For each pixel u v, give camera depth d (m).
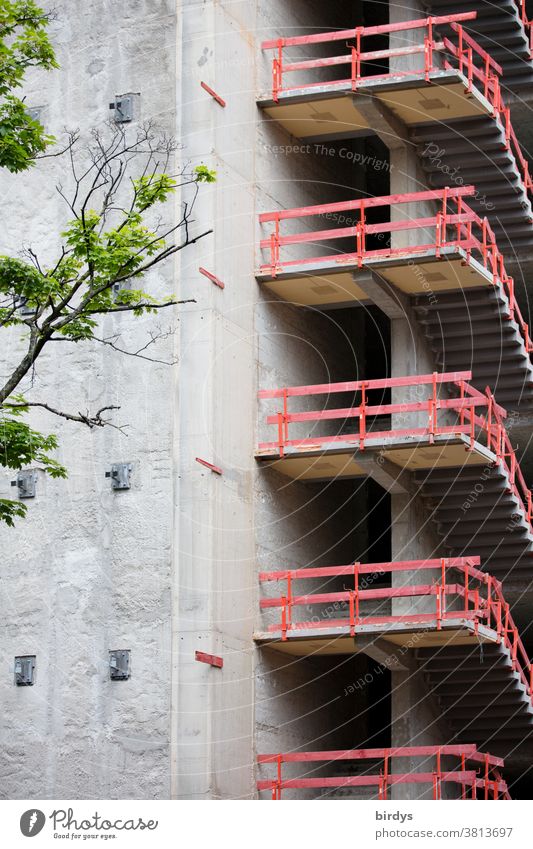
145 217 36.50
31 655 35.56
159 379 35.72
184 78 36.91
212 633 34.47
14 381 27.78
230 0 37.81
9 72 28.94
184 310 35.88
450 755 39.78
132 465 35.56
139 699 34.47
